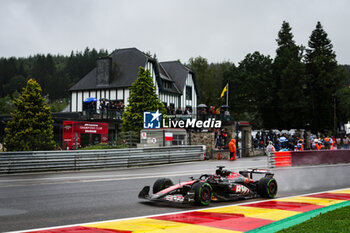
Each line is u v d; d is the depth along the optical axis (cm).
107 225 669
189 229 629
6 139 1956
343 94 7850
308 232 581
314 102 6106
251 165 2261
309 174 1773
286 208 858
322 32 6600
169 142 2655
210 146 3016
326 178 1609
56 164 1859
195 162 2536
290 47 6391
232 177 1006
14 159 1733
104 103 3831
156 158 2323
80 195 1065
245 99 6769
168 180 969
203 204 888
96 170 1966
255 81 6462
